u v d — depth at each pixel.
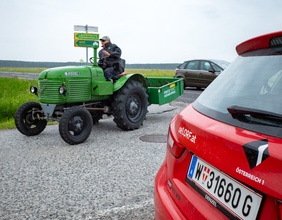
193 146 1.55
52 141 5.62
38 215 2.81
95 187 3.44
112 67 6.36
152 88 7.42
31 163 4.32
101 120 7.87
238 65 1.81
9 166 4.20
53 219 2.73
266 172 1.07
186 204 1.56
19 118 5.79
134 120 6.46
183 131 1.71
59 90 5.43
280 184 1.01
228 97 1.62
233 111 1.40
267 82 1.47
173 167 1.78
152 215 2.79
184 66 15.73
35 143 5.48
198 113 1.73
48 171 3.98
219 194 1.34
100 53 6.57
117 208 2.92
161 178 1.98
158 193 1.86
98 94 5.86
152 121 7.67
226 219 1.27
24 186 3.49
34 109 5.99
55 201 3.10
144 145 5.25
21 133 6.21
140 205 2.98
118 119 6.19
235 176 1.21
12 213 2.86
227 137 1.31
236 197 1.23
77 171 3.97
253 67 1.65
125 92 6.19
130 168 4.07
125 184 3.52
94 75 6.00
